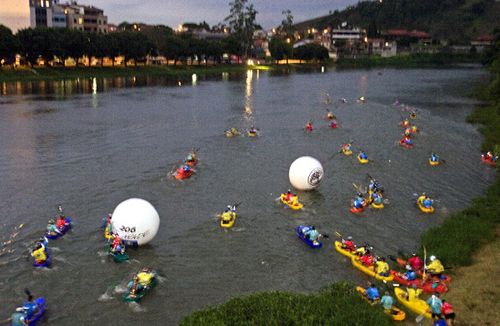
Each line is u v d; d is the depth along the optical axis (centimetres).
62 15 17325
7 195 3572
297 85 12469
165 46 16550
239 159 4694
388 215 3303
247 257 2681
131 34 15250
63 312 2142
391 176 4206
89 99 8994
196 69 16888
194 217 3209
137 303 2212
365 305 1881
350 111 7844
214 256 2684
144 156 4753
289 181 4022
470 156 4950
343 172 4303
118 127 6250
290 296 1878
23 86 10938
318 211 3362
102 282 2391
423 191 3816
